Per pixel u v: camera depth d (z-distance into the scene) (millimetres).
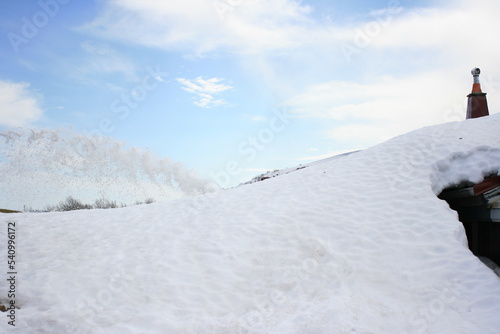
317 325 6930
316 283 8992
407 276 8836
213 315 8281
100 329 7695
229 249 11344
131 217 15828
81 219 15906
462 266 8781
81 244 12891
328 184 14180
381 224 10883
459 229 9891
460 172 11883
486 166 11523
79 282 9883
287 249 10695
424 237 9961
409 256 9477
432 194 11422
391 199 11852
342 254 9969
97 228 14602
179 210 15820
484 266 8703
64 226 14992
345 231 10953
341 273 9195
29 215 16609
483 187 10430
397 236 10258
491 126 14188
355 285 8664
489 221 10531
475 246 10953
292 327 7043
